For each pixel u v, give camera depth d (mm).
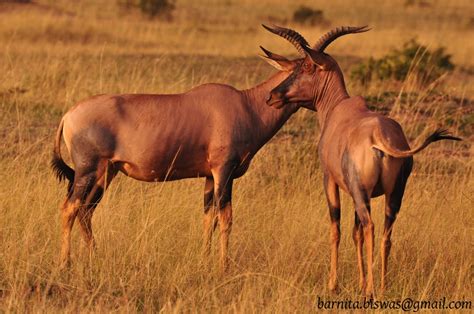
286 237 22719
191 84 41375
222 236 21641
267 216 24469
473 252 22109
